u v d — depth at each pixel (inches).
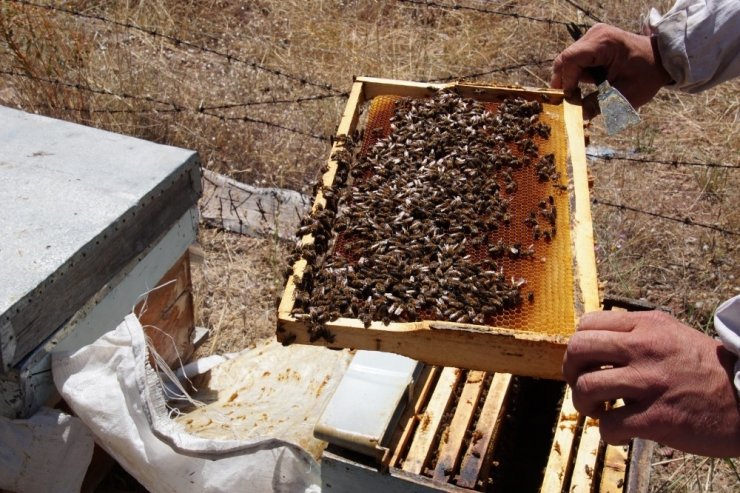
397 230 73.2
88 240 84.6
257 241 153.6
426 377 87.7
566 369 55.9
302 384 102.1
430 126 85.6
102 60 186.1
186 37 210.7
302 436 90.6
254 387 103.3
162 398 84.4
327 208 75.3
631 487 75.0
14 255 82.0
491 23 217.3
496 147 82.8
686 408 51.9
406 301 65.5
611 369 53.6
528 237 72.0
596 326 55.7
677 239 155.8
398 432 80.7
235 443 80.7
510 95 89.8
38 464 84.7
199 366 108.0
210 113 180.4
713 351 52.8
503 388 86.7
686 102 195.9
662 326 54.2
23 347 79.0
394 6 221.9
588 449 80.1
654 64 84.1
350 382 81.7
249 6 229.1
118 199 91.7
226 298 141.0
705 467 114.0
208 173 163.9
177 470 84.0
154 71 191.0
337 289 66.0
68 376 85.0
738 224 158.6
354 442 75.1
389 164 80.2
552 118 86.6
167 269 103.5
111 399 84.0
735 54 80.2
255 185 167.8
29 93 175.6
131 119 175.2
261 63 201.0
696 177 168.9
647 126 187.3
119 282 93.0
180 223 104.1
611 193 165.8
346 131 83.0
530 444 90.6
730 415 51.3
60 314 83.0
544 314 64.2
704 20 79.2
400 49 201.9
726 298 142.3
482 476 79.5
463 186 76.7
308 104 184.7
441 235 71.7
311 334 64.5
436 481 73.7
